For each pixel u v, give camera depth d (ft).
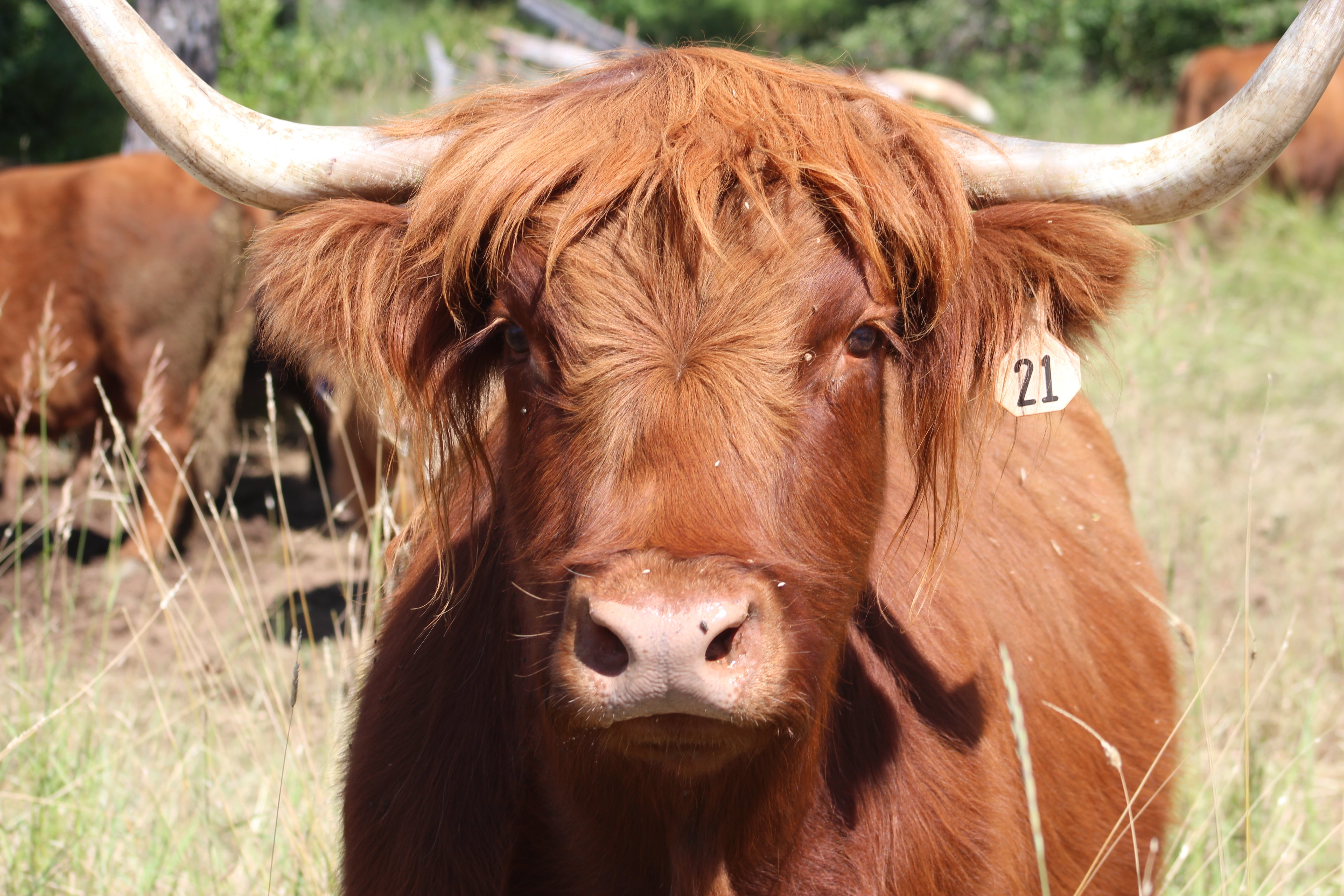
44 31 47.42
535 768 6.97
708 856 6.47
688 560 5.24
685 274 5.84
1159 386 20.20
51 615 16.12
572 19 61.62
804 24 85.97
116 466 19.72
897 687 6.98
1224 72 39.88
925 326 6.54
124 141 25.36
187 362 19.72
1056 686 8.02
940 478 8.11
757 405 5.67
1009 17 66.69
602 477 5.61
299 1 47.50
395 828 7.09
